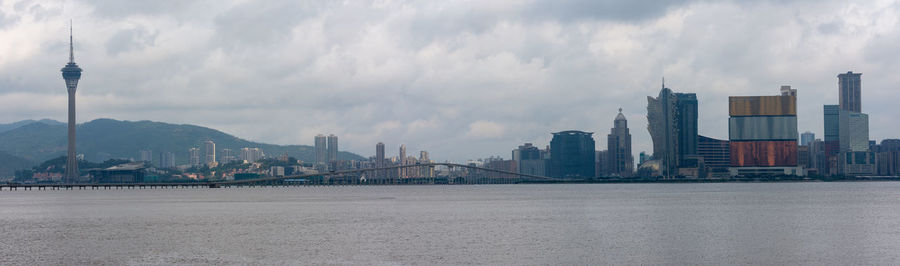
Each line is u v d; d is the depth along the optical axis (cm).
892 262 10325
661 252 11431
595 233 14200
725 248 11856
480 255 11162
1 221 18300
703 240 12975
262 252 11675
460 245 12338
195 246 12494
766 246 12088
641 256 11025
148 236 14138
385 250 11769
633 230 14812
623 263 10406
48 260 11106
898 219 17412
